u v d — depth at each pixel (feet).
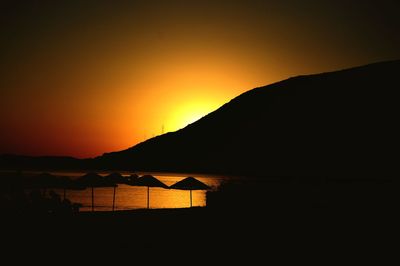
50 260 42.57
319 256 44.78
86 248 47.91
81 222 64.95
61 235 54.90
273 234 56.80
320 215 72.38
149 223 65.82
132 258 43.65
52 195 70.49
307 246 49.78
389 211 75.36
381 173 231.30
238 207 81.56
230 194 84.64
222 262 42.34
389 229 60.29
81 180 89.86
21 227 58.80
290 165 292.81
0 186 75.31
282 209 78.54
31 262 41.75
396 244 50.60
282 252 46.47
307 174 258.98
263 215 72.84
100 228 60.29
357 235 55.47
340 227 61.41
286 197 84.48
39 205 67.46
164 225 63.87
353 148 278.26
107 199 164.45
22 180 83.61
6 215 64.85
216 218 71.31
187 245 50.01
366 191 94.53
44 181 88.69
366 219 68.08
